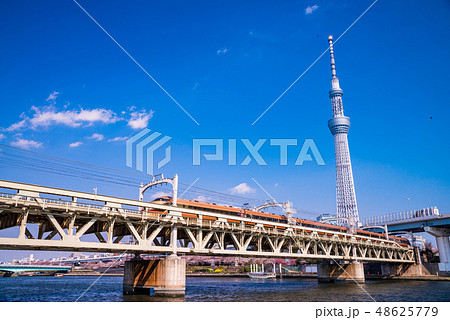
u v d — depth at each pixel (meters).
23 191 36.66
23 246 37.31
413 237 154.62
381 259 106.44
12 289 83.50
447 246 139.12
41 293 67.81
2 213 39.41
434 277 120.31
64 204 39.25
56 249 40.59
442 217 134.75
